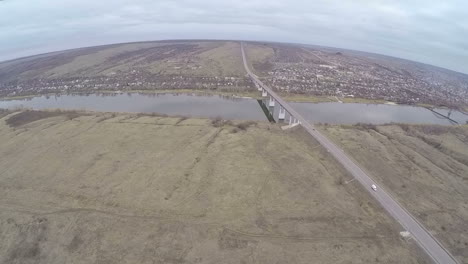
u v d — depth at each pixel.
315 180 76.94
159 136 105.44
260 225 59.62
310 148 98.81
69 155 90.31
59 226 59.91
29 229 59.41
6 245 56.62
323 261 50.69
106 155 90.00
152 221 60.53
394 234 57.28
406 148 104.31
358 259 51.19
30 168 83.00
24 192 71.81
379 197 69.12
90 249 54.53
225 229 58.22
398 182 78.69
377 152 97.31
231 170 81.25
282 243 54.69
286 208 65.25
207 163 85.19
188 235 56.62
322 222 60.72
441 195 74.56
